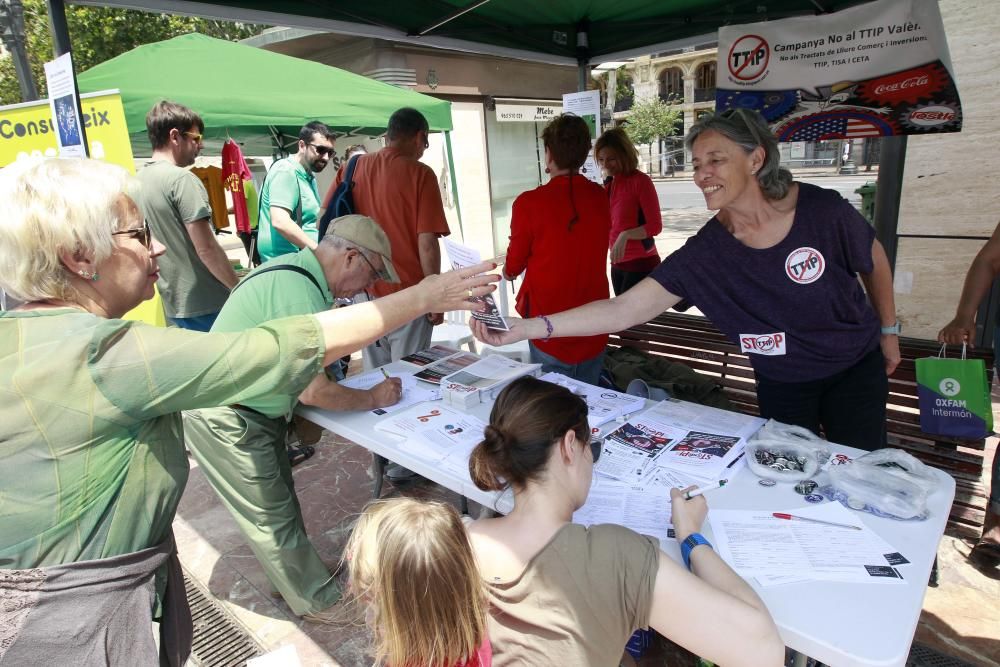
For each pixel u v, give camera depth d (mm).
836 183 20188
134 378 1112
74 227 1120
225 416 2262
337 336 1367
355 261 2197
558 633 1133
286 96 5352
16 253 1109
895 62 3410
